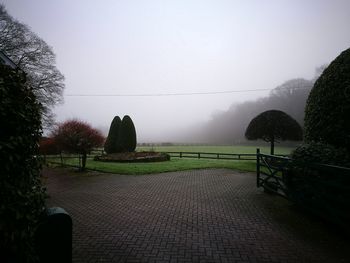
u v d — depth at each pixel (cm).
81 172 1261
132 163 1598
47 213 274
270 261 347
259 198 696
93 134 1326
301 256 360
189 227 479
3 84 222
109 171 1244
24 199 230
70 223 278
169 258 358
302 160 523
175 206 626
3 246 212
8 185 212
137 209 605
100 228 477
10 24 2231
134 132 2112
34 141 259
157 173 1196
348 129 508
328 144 544
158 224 497
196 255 367
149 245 400
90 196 748
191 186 879
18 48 2306
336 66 574
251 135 1606
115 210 598
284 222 500
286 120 1496
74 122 1342
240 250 381
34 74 2484
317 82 640
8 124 223
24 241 228
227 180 994
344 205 430
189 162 1670
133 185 911
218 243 406
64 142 1291
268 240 416
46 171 1336
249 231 455
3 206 203
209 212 572
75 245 401
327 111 560
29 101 252
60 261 272
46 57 2597
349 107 505
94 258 357
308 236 430
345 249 381
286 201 660
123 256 364
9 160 214
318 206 484
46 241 264
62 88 2834
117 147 2027
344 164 455
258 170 812
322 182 456
